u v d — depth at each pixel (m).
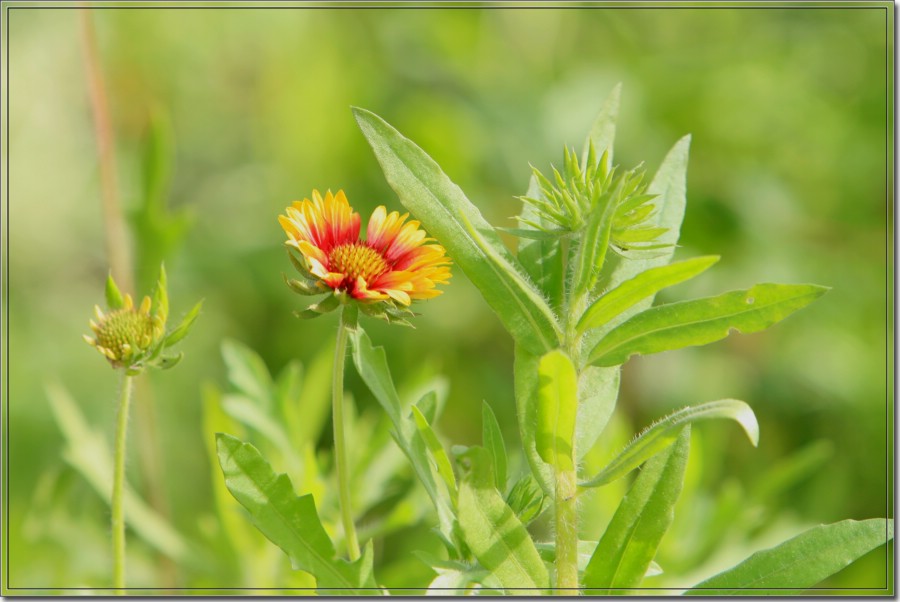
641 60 9.84
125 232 6.30
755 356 8.53
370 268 3.19
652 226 3.38
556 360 2.85
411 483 5.10
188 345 8.30
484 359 8.52
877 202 9.06
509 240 9.00
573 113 9.16
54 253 8.76
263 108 9.66
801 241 9.07
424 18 9.85
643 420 8.38
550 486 3.16
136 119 9.16
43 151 8.79
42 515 5.62
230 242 9.00
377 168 9.35
